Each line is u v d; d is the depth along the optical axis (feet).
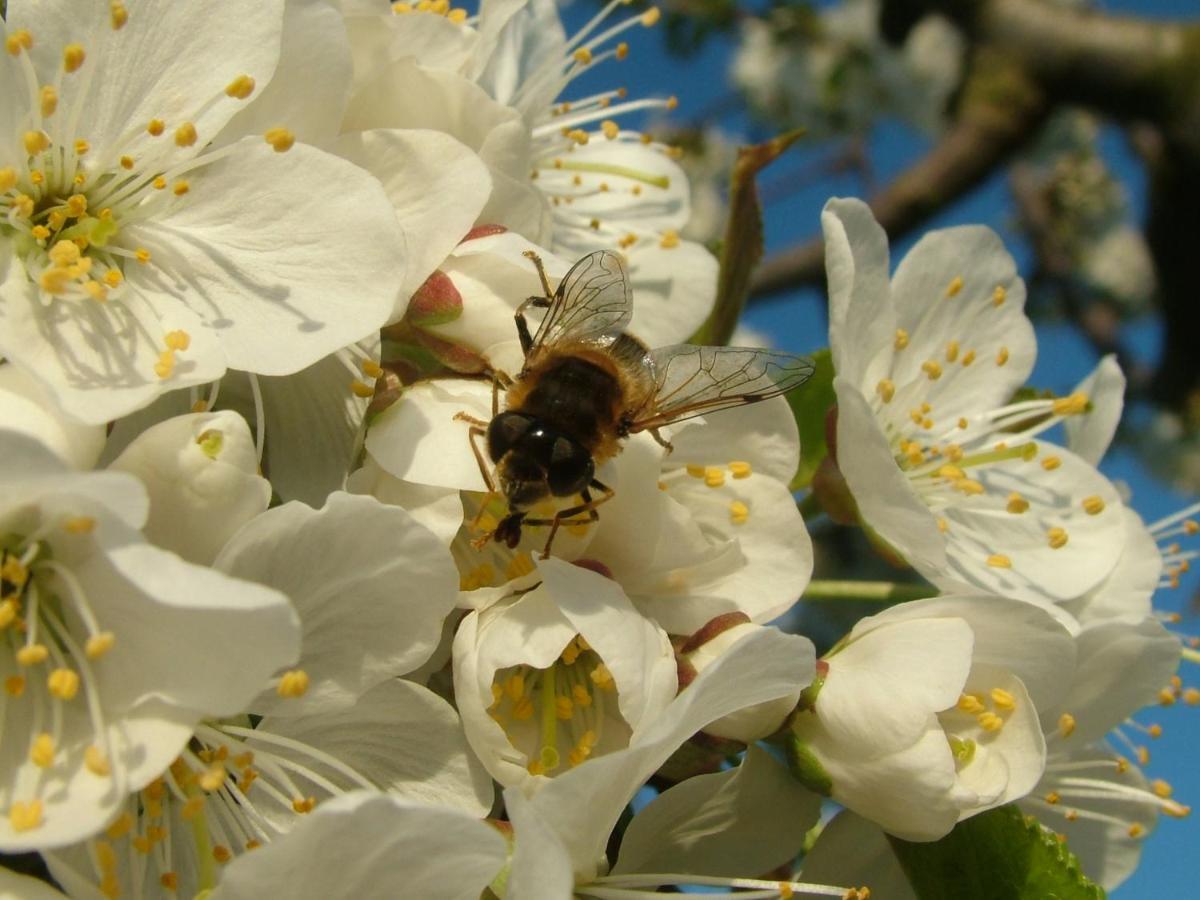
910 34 0.62
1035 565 0.26
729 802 0.20
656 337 0.27
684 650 0.20
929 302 0.27
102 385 0.17
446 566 0.17
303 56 0.20
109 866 0.16
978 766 0.20
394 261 0.19
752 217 0.28
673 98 0.30
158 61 0.19
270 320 0.19
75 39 0.19
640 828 0.20
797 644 0.18
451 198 0.20
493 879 0.18
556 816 0.17
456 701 0.19
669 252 0.28
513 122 0.22
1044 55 0.55
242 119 0.20
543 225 0.23
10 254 0.19
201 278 0.19
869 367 0.26
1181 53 0.54
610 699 0.20
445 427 0.20
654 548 0.20
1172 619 0.27
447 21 0.23
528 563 0.20
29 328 0.18
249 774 0.18
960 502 0.27
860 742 0.20
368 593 0.17
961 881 0.21
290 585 0.17
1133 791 0.25
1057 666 0.21
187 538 0.17
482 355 0.21
